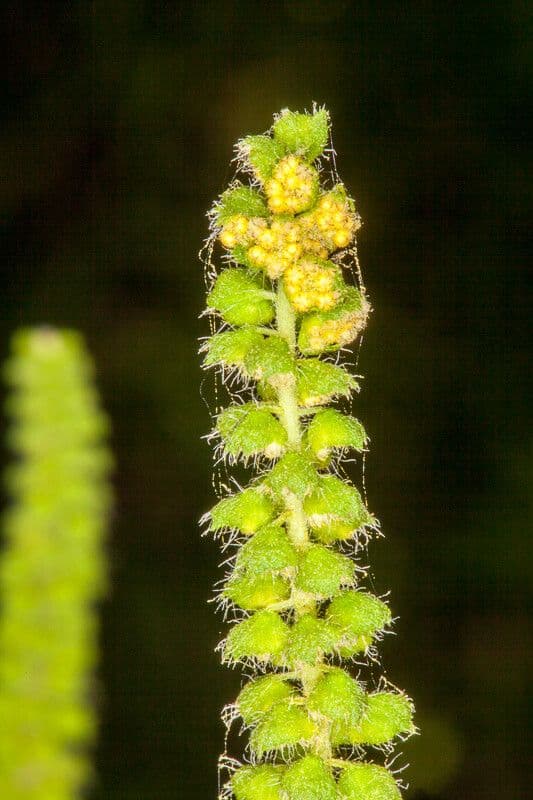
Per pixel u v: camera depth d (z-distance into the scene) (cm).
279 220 13
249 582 13
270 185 13
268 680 13
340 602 13
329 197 13
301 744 13
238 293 13
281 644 13
